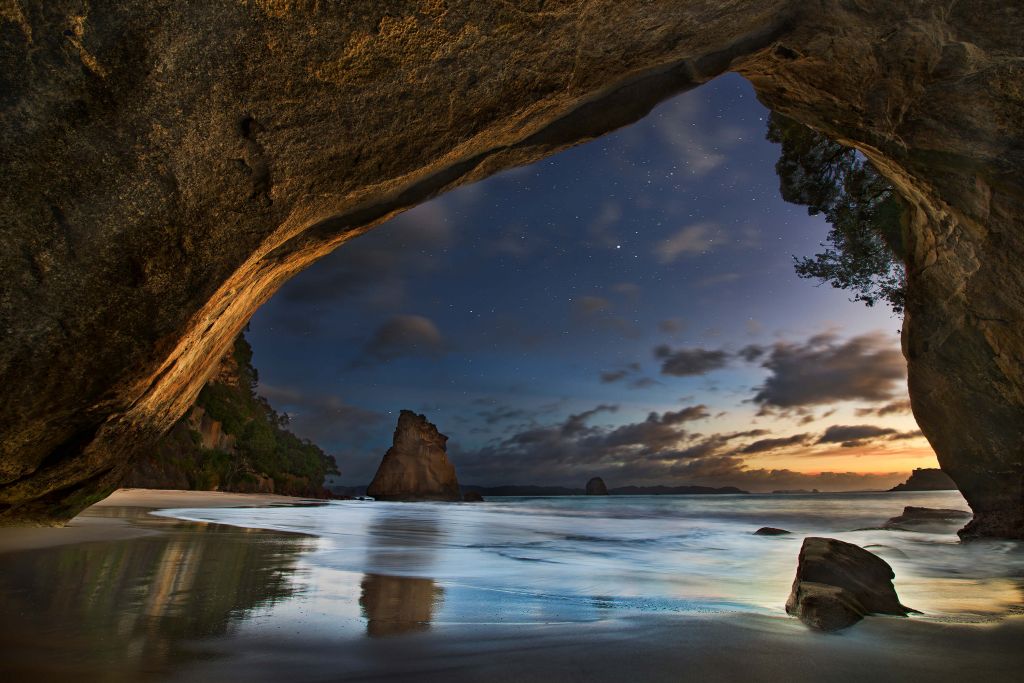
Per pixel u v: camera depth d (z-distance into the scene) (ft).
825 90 21.76
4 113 9.60
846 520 57.77
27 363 10.73
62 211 10.27
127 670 7.59
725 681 7.70
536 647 9.11
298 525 33.55
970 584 17.02
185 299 11.64
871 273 37.58
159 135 10.42
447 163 14.71
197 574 14.82
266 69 10.64
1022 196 20.53
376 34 11.10
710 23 15.46
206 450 113.09
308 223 13.43
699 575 18.31
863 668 8.34
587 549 26.35
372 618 10.85
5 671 7.36
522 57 13.23
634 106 16.99
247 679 7.42
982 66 18.58
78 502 16.10
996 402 26.37
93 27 9.53
